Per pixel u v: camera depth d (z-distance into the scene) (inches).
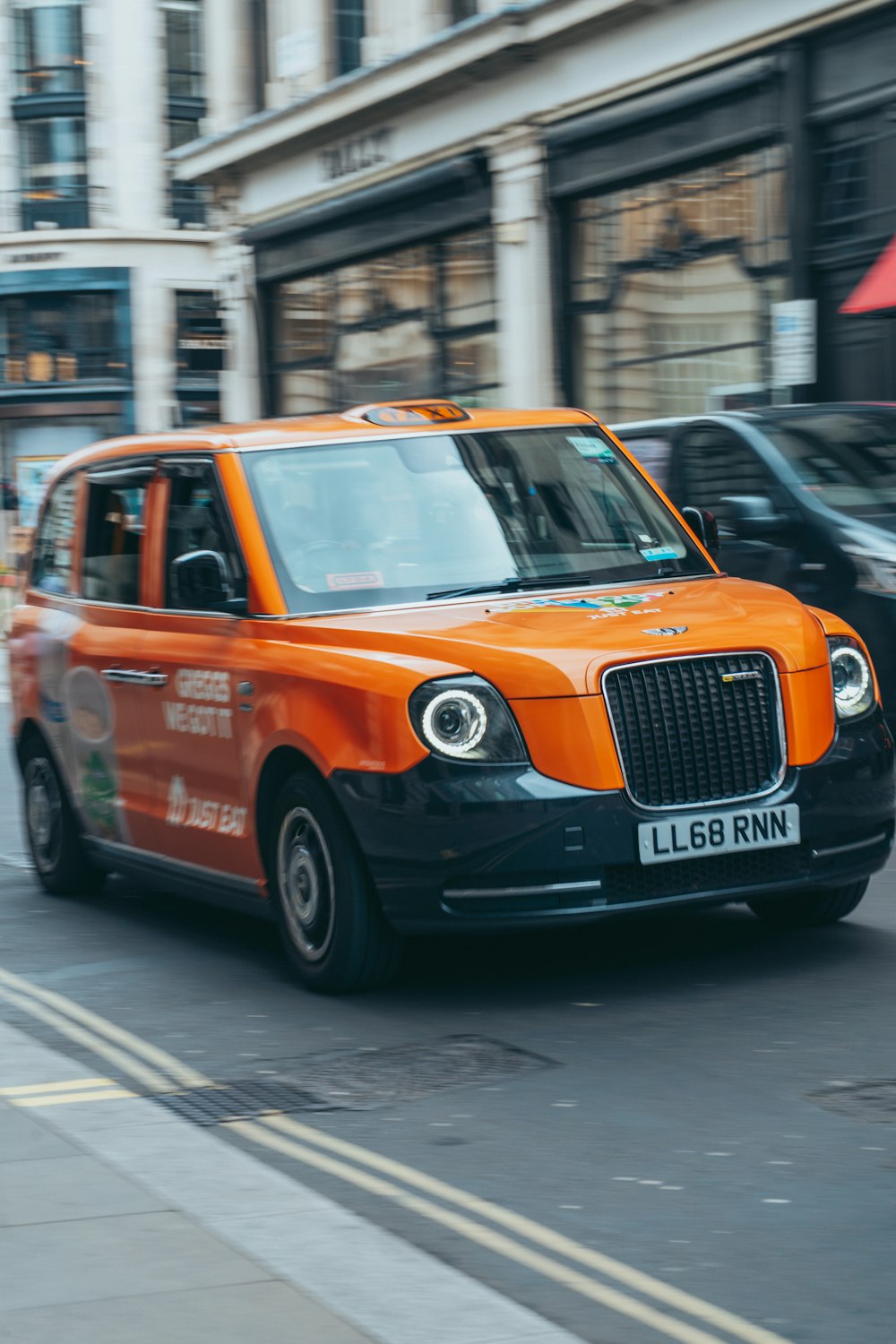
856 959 271.1
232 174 1196.5
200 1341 136.9
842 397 745.0
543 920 243.4
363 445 296.8
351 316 1099.9
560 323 901.8
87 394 1747.0
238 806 281.1
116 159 1760.6
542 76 884.6
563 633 253.6
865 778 262.4
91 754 331.9
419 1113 207.3
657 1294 151.3
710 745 251.0
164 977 284.4
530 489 298.4
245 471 290.7
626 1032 238.1
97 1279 149.9
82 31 1754.4
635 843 243.6
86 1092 217.5
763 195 769.6
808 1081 213.3
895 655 409.7
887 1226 166.4
